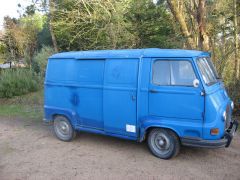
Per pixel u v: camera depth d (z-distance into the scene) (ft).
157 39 48.85
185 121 17.47
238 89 30.37
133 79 19.02
